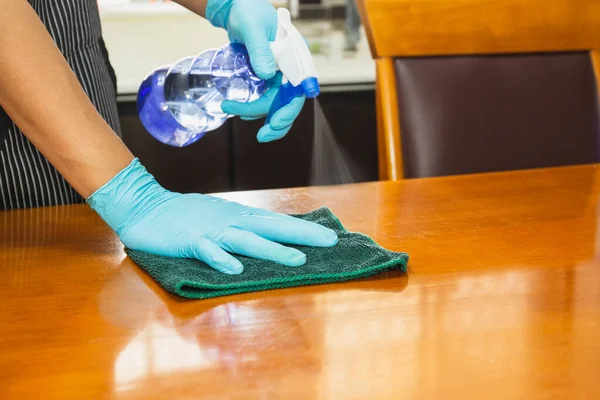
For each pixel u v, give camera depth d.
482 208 0.94
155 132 1.06
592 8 1.40
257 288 0.64
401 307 0.60
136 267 0.73
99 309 0.61
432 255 0.74
